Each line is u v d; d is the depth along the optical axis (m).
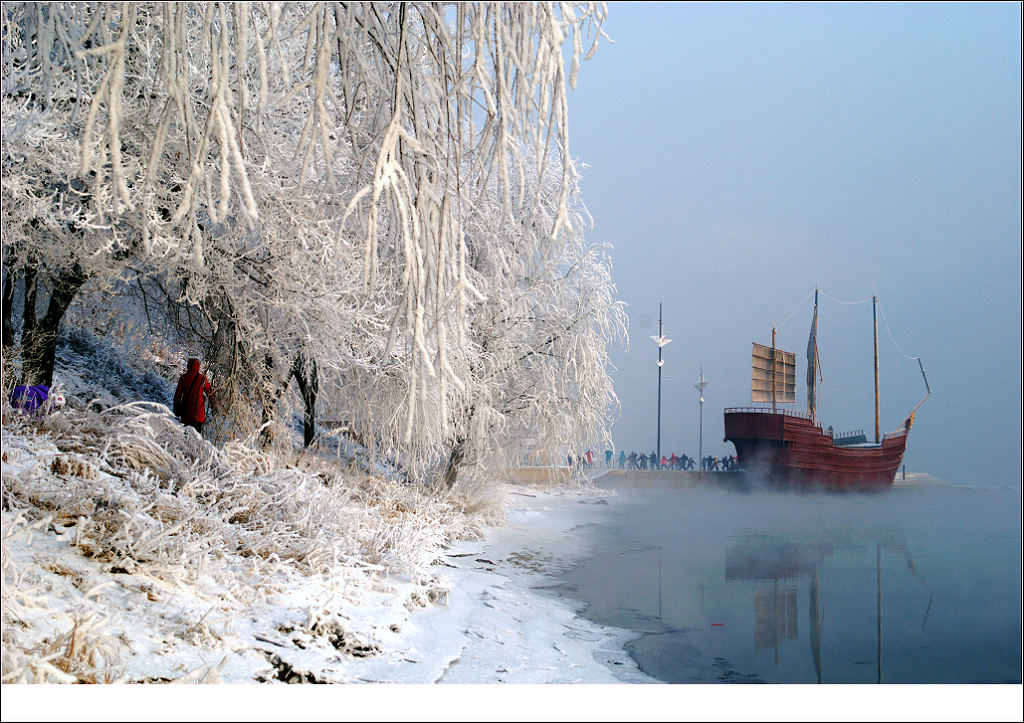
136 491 6.19
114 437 7.10
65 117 6.57
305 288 8.77
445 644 5.55
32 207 6.85
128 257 8.54
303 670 4.34
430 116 4.39
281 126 8.09
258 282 9.30
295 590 5.74
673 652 5.78
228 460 7.99
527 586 8.52
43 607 4.04
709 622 6.87
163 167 7.59
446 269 4.26
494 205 10.59
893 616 7.17
